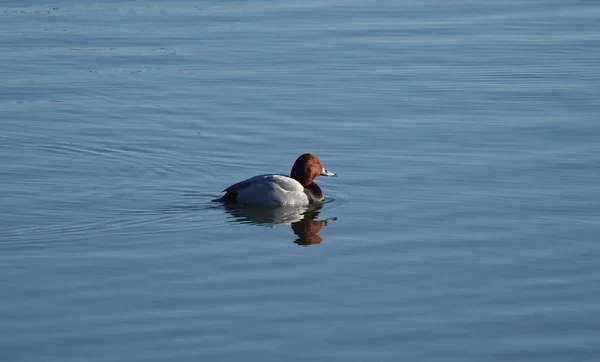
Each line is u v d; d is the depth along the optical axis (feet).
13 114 75.15
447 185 60.08
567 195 58.03
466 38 99.04
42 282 45.70
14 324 41.27
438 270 47.44
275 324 41.42
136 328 40.88
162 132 70.64
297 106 76.84
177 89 81.76
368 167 63.52
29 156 65.51
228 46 95.40
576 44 96.37
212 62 90.12
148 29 102.27
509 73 86.33
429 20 106.93
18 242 50.72
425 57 91.81
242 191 56.95
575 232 52.37
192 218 54.80
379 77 85.10
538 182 60.29
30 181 60.44
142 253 49.52
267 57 91.61
